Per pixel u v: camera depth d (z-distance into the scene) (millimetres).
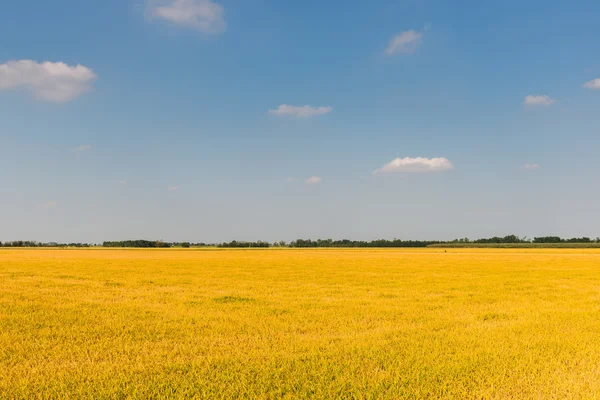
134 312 15945
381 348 10727
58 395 7523
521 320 14805
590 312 16484
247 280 29453
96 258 68062
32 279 29656
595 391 7777
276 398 7480
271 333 12547
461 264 52469
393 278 31391
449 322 14375
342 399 7457
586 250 131750
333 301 19125
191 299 19516
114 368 9086
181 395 7477
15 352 10352
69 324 13742
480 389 7895
